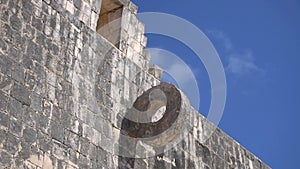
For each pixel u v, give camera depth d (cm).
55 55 1784
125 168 1880
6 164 1561
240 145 2408
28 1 1758
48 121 1694
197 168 2155
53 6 1833
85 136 1781
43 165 1642
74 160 1725
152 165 1981
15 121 1614
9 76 1639
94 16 1991
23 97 1655
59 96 1750
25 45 1708
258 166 2464
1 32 1659
